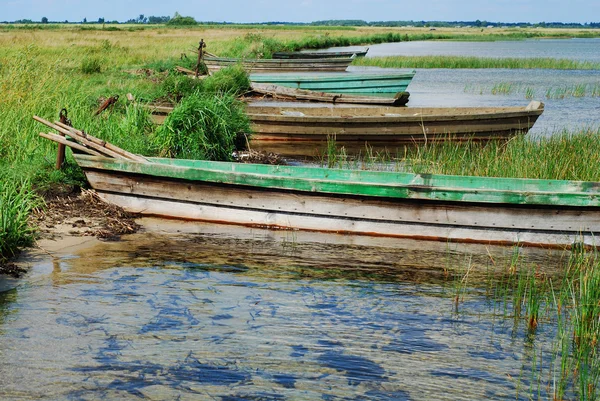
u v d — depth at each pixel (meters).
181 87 20.09
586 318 6.05
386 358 5.61
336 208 9.22
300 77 26.33
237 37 60.84
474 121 15.99
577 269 7.74
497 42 100.06
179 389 4.95
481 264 8.22
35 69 14.28
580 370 5.34
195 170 9.37
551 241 8.88
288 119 15.91
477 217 8.92
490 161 12.01
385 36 95.62
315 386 5.08
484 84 33.22
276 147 16.03
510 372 5.44
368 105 21.86
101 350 5.52
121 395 4.83
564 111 22.91
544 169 11.22
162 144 12.60
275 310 6.54
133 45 44.16
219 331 5.98
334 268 7.95
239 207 9.50
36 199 9.28
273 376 5.21
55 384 4.95
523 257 8.54
